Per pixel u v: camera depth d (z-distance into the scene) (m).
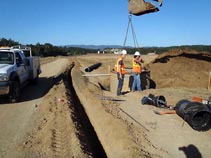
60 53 119.50
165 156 6.43
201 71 18.41
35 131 7.91
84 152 6.54
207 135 7.81
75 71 28.77
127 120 9.02
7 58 12.91
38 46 100.06
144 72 15.34
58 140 7.20
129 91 14.42
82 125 9.06
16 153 6.39
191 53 19.09
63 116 9.12
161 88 15.93
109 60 55.06
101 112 9.96
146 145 7.00
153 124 8.66
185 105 8.67
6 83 11.30
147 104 11.30
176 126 8.48
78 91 15.89
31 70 15.93
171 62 18.97
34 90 15.25
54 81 19.20
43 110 10.18
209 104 8.74
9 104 11.52
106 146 7.57
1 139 7.27
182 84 16.83
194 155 6.52
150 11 12.06
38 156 6.24
